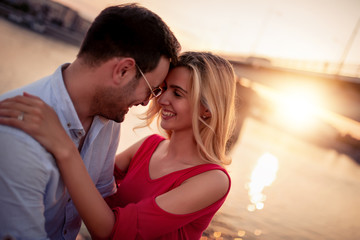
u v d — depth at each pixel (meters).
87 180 1.31
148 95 1.49
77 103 1.38
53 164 1.24
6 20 52.62
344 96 14.17
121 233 1.42
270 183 12.32
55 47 42.47
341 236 8.70
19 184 1.13
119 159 2.14
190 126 1.76
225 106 1.74
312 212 10.17
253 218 7.69
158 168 1.82
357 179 22.70
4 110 1.15
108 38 1.28
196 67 1.65
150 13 1.37
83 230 3.90
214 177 1.63
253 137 28.16
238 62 22.28
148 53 1.34
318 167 22.55
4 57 18.97
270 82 18.92
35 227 1.21
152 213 1.49
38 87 1.33
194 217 1.60
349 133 51.88
